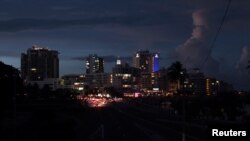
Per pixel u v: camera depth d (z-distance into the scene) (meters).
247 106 125.00
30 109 131.25
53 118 88.38
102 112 166.12
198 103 126.44
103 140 57.62
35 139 54.94
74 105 179.38
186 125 90.00
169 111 159.62
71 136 61.03
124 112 169.75
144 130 77.69
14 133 59.88
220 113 116.56
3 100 104.56
